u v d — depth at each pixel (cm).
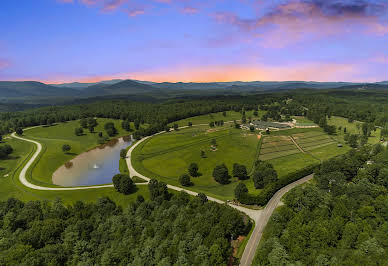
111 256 6806
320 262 5872
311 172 13900
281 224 7869
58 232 8081
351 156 14300
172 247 6819
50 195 12800
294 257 6316
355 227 6862
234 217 8125
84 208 9850
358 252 6162
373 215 7738
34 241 7675
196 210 9038
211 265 6138
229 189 13200
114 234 8000
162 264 6188
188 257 6488
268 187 11231
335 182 11012
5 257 6700
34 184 14338
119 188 12900
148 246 6869
